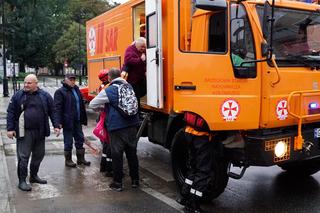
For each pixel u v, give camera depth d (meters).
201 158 5.27
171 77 5.78
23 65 71.81
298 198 6.10
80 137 8.15
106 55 9.63
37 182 6.90
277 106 5.36
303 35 5.73
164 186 6.76
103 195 6.27
